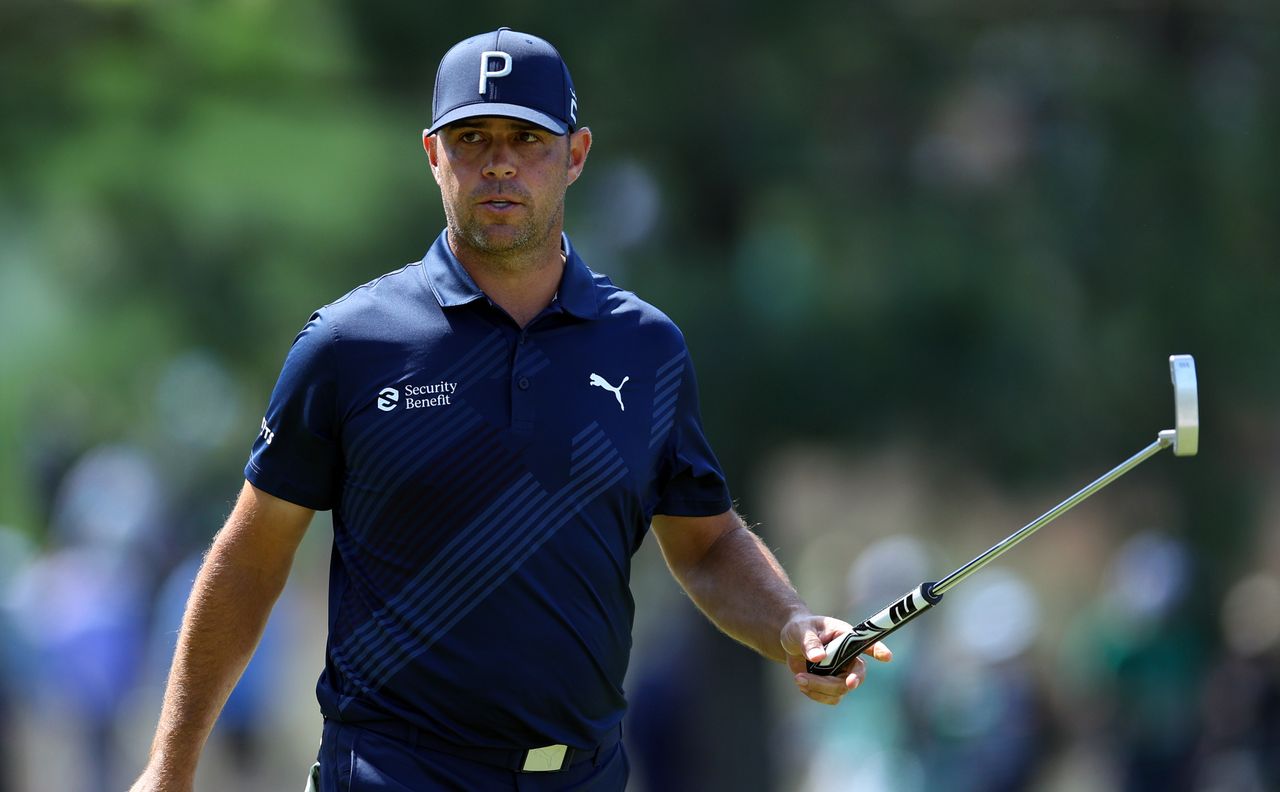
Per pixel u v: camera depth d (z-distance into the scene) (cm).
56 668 4281
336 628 1434
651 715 4431
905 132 4000
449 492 1394
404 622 1401
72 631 4297
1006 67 4097
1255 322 4075
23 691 4016
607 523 1427
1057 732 4309
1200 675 4212
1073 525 6066
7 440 4284
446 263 1427
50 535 4453
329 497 1438
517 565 1398
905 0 4016
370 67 3775
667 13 3750
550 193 1423
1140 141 4041
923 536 4959
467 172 1409
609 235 3831
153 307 3972
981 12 4094
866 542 5753
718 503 1530
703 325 3706
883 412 3819
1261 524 4516
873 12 3875
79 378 4172
